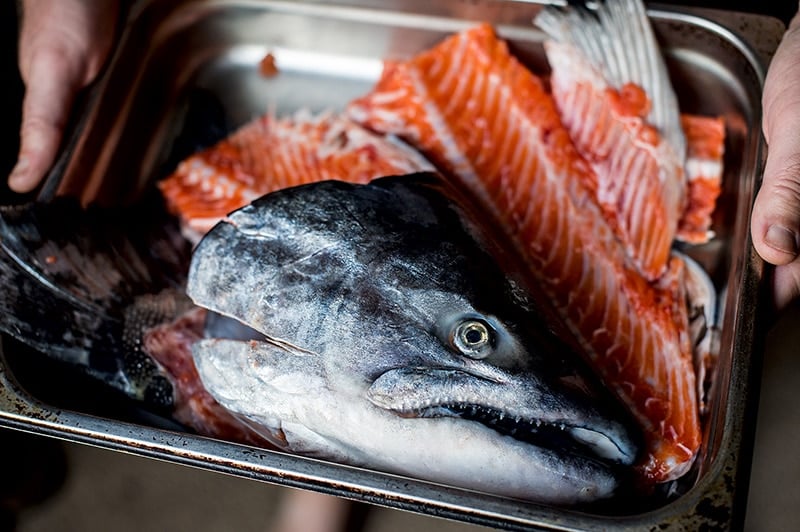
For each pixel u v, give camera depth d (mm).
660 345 639
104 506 854
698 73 718
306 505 721
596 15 709
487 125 708
